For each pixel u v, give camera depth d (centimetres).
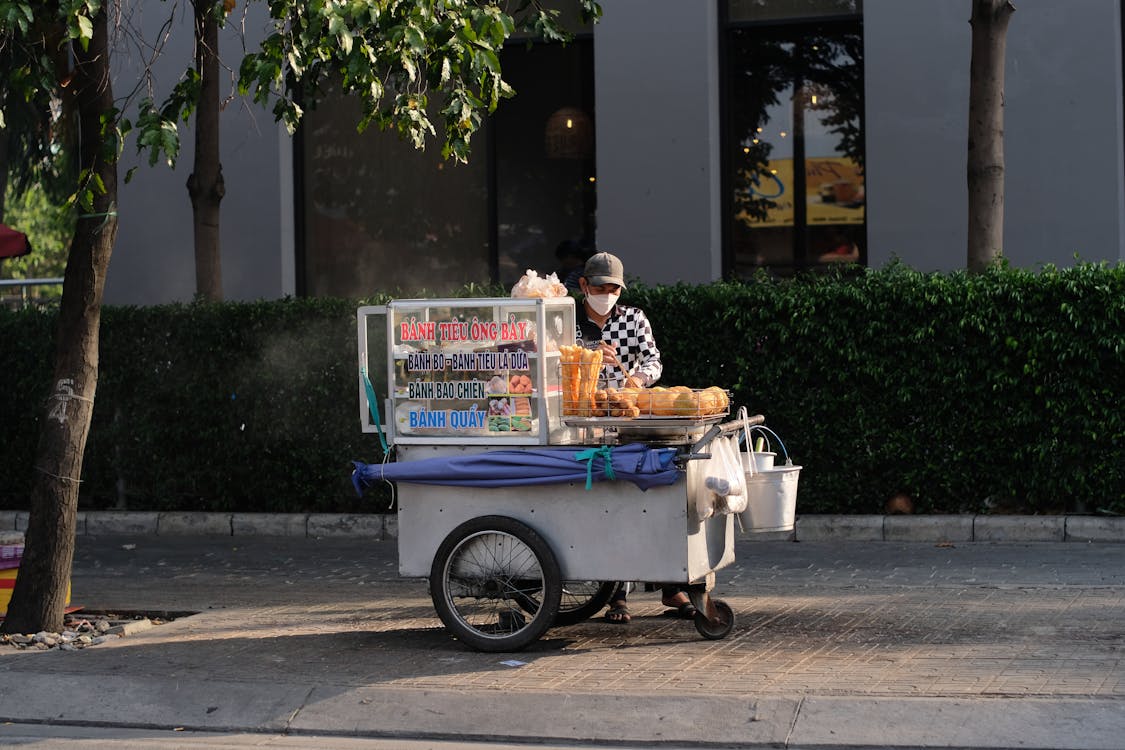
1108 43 1194
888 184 1257
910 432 1052
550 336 714
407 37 753
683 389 690
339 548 1108
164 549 1120
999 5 1048
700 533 704
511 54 1417
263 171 1416
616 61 1322
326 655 719
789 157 1344
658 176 1312
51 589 790
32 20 736
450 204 1443
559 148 1414
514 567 709
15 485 1258
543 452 698
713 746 577
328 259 1463
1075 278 999
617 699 611
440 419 721
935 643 704
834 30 1328
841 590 864
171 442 1216
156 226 1429
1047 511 1038
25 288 1514
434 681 654
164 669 695
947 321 1030
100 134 786
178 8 1398
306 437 1187
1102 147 1200
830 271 1240
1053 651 677
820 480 1077
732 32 1348
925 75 1244
